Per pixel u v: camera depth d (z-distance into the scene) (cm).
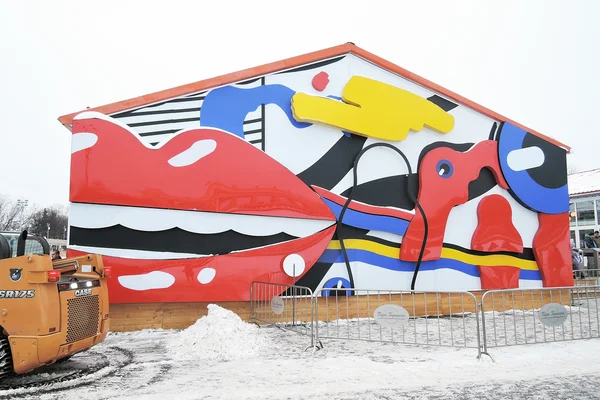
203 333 767
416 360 692
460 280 1188
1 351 560
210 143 997
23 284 571
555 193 1305
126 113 983
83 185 911
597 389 551
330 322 1034
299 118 1064
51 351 568
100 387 559
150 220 945
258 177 1021
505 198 1260
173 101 1011
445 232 1186
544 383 577
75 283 629
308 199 1048
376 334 904
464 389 550
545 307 784
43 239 667
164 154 965
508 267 1237
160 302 948
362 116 1126
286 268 1011
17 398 520
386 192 1148
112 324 920
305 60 1105
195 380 587
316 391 540
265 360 695
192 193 971
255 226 1013
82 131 924
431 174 1171
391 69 1188
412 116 1177
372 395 525
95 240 909
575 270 1655
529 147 1298
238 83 1059
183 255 958
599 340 841
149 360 702
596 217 2503
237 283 980
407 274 1134
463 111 1266
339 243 1077
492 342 827
